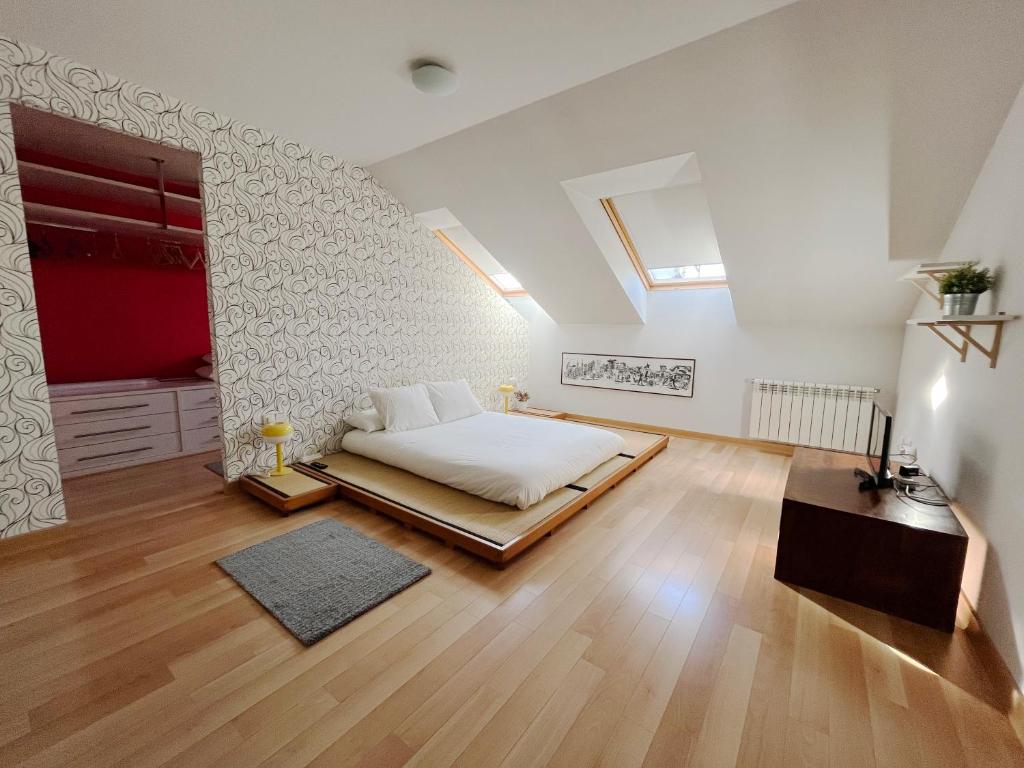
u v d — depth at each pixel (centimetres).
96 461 354
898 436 377
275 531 261
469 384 522
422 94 256
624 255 449
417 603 198
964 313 196
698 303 482
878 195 269
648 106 254
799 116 236
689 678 158
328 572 217
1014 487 164
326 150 341
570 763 126
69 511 283
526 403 599
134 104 249
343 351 377
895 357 394
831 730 138
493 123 300
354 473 329
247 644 170
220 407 304
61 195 350
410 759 127
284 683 152
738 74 223
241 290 305
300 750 129
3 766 123
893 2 179
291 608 189
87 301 379
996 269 200
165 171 364
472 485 284
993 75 193
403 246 420
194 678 154
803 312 410
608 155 295
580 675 159
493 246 450
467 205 392
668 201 374
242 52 219
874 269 332
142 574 215
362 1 183
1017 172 188
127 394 367
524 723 139
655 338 516
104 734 133
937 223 274
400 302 424
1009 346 178
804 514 212
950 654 173
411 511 266
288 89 253
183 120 268
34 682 150
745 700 149
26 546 237
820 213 296
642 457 395
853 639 180
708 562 237
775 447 451
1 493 228
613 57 219
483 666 162
